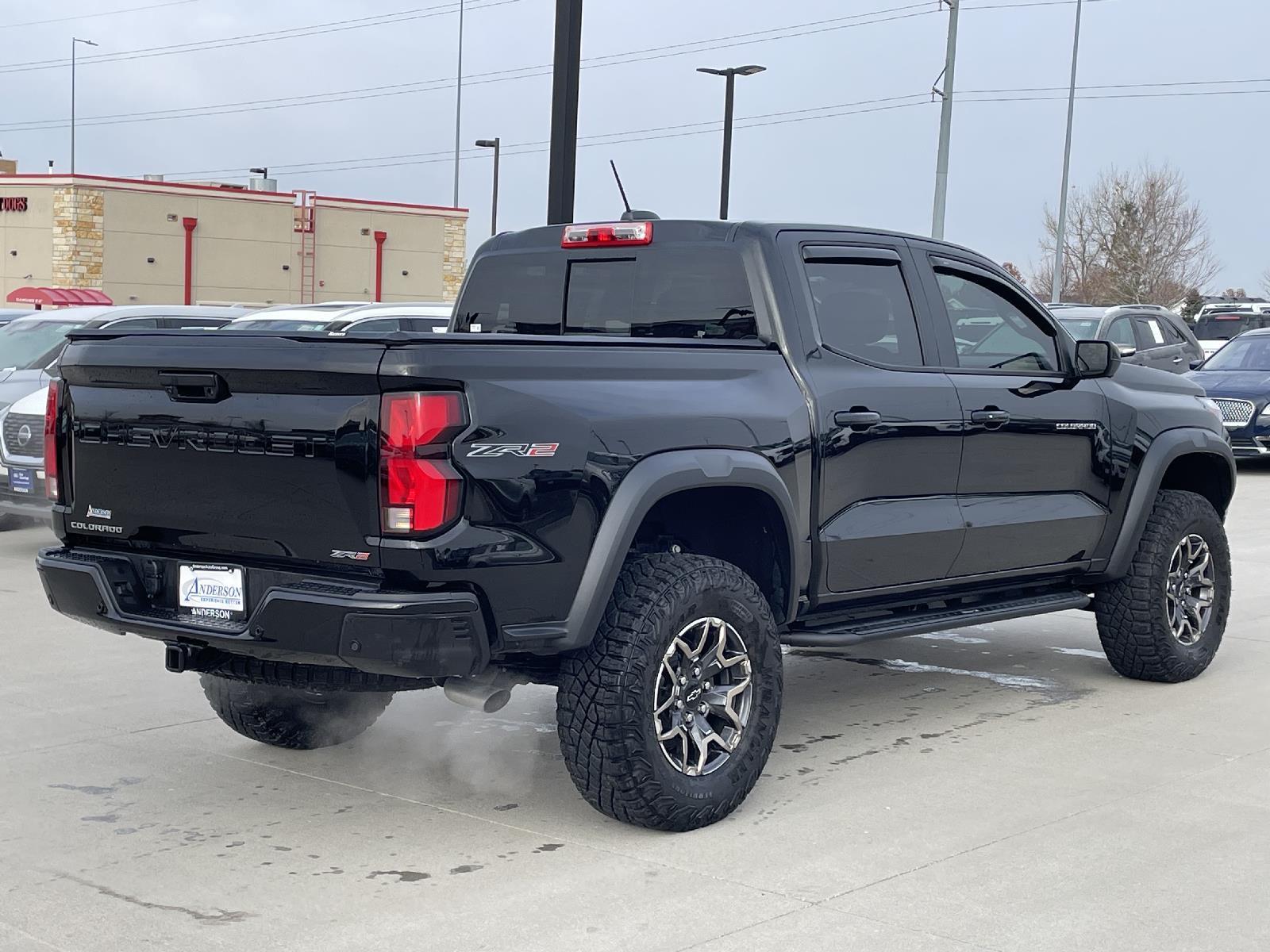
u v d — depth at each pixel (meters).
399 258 44.12
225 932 3.86
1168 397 6.94
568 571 4.39
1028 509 6.11
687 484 4.64
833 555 5.28
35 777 5.26
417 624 4.09
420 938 3.84
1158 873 4.36
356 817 4.84
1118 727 6.11
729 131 35.59
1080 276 76.38
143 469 4.58
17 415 10.20
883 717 6.27
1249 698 6.66
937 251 5.96
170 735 5.85
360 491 4.13
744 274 5.35
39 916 3.96
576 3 11.94
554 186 12.16
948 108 29.42
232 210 40.59
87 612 4.71
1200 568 6.95
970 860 4.46
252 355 4.28
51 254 38.38
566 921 3.95
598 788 4.53
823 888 4.21
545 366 4.40
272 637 4.22
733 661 4.80
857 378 5.41
